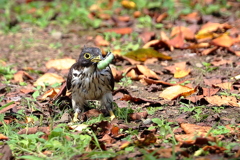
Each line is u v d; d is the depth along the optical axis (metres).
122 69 14.66
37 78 14.27
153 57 15.34
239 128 9.48
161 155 8.20
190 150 8.52
